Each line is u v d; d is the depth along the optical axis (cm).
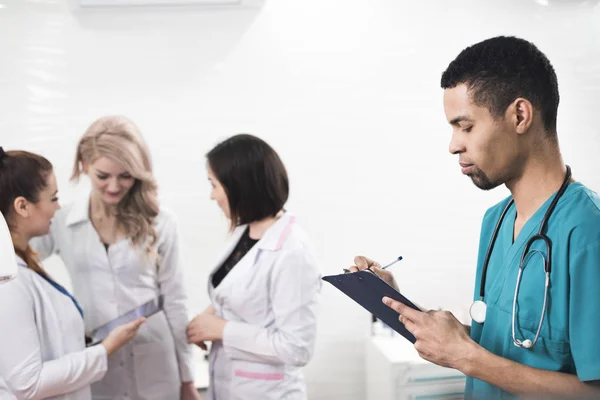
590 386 94
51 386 143
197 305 228
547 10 248
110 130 194
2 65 215
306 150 235
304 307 156
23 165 148
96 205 189
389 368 212
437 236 245
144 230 191
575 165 253
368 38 237
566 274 98
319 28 234
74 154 221
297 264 156
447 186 244
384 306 111
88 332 184
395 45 239
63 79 220
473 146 104
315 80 234
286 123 233
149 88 225
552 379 95
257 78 231
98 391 187
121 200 191
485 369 98
